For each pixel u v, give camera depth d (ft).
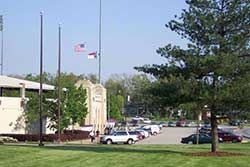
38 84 231.30
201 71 94.73
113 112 401.90
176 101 97.09
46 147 118.93
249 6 94.32
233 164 77.66
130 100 495.00
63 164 75.77
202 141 191.31
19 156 88.58
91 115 277.44
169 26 98.12
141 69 101.86
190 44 95.86
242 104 93.91
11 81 224.12
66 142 190.19
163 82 96.73
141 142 216.13
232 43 93.91
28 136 188.24
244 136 265.75
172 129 385.70
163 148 125.18
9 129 203.41
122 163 78.02
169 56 97.55
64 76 388.16
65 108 209.26
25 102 207.31
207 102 93.66
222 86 93.45
